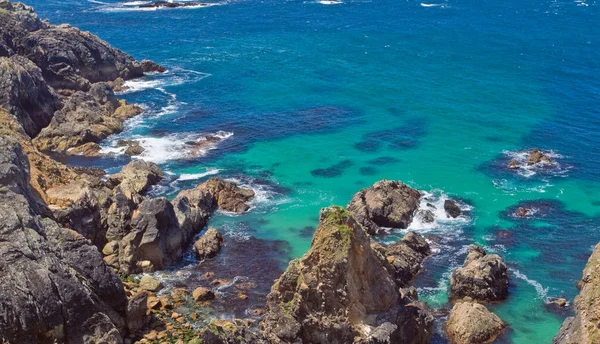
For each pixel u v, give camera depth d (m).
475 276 56.53
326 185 77.50
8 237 43.19
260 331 48.44
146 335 47.06
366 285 47.03
